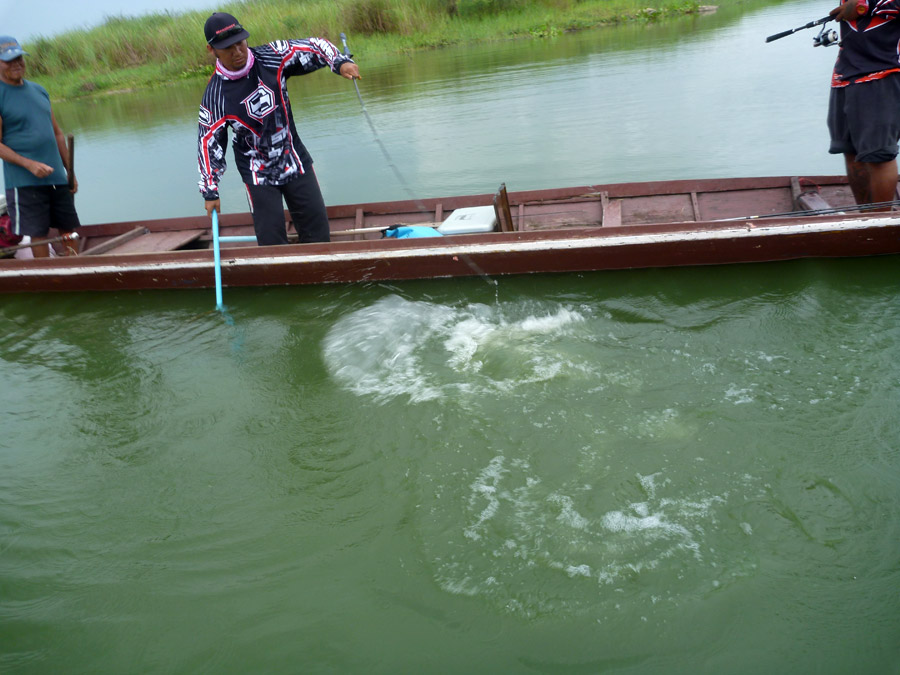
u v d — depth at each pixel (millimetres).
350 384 4066
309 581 2783
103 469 3604
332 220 6332
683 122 8750
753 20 14805
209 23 4629
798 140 7629
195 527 3137
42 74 17641
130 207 8227
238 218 6508
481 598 2639
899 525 2738
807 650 2338
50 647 2625
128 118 13023
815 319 4188
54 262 5672
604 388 3736
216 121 4988
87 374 4574
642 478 3102
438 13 18047
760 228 4746
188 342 4848
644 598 2570
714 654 2357
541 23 17219
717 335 4152
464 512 3031
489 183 7480
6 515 3328
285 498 3246
